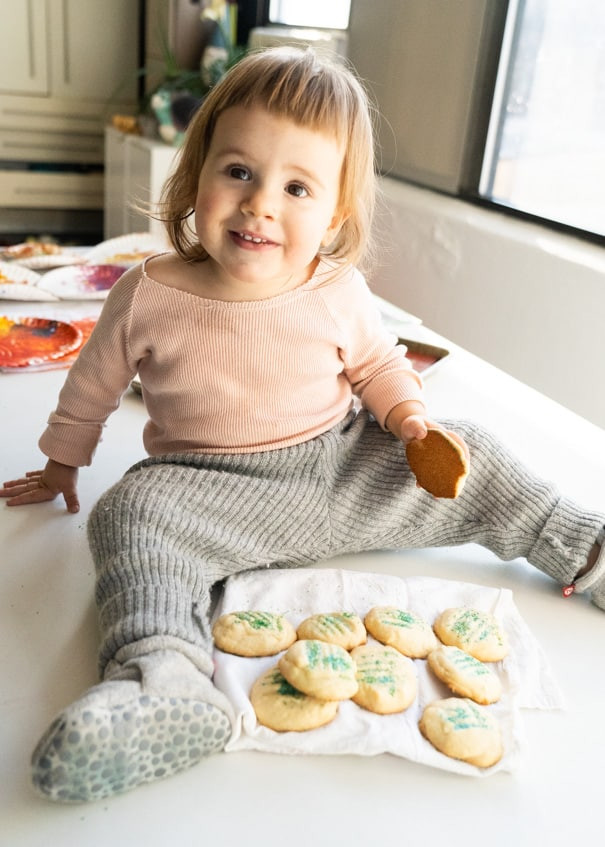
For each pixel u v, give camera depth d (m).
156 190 2.51
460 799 0.65
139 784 0.63
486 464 0.92
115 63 3.07
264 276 0.81
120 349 0.89
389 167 2.42
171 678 0.62
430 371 1.43
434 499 0.92
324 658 0.70
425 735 0.68
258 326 0.86
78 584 0.85
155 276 0.88
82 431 0.94
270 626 0.76
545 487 0.92
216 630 0.75
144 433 0.97
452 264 2.01
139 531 0.75
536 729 0.73
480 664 0.75
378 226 2.25
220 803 0.62
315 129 0.80
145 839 0.59
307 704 0.67
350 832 0.61
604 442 1.26
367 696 0.69
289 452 0.88
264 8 2.84
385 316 1.69
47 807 0.61
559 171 1.95
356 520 0.90
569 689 0.78
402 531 0.92
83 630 0.79
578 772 0.69
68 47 2.99
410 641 0.77
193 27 2.73
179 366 0.87
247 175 0.80
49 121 3.06
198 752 0.64
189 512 0.80
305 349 0.88
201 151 0.85
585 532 0.88
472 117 2.07
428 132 2.23
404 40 2.28
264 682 0.70
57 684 0.72
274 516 0.85
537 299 1.77
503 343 1.88
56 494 0.98
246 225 0.78
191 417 0.88
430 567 0.95
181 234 0.90
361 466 0.92
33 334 1.41
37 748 0.57
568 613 0.89
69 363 1.34
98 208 3.23
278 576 0.86
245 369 0.87
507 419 1.31
